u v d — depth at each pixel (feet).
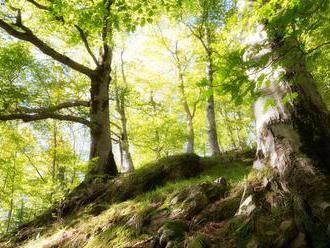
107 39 32.48
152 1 20.89
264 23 14.30
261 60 7.97
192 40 55.72
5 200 49.70
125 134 50.90
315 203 12.18
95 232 18.42
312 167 13.47
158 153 67.62
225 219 14.10
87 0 30.68
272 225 12.11
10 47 39.58
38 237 23.06
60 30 37.96
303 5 7.64
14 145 51.88
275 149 14.89
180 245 12.97
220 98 64.28
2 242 25.21
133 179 25.09
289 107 15.08
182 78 63.52
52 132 54.24
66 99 46.91
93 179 29.55
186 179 23.48
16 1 39.11
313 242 11.09
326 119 14.98
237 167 23.56
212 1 36.91
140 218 16.39
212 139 40.63
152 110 55.52
